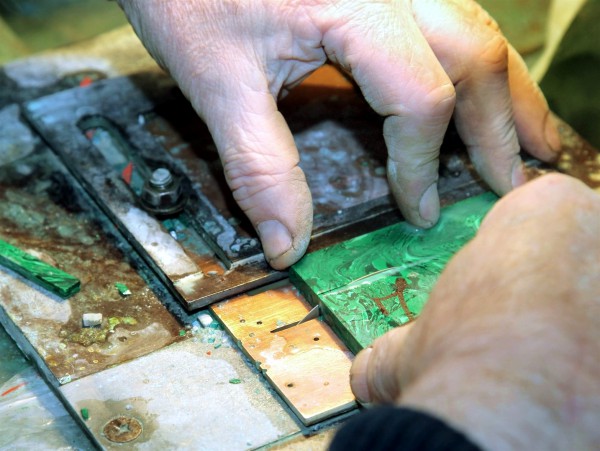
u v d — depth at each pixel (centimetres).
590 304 68
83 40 169
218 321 116
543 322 66
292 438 101
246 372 109
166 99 151
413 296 115
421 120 112
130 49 166
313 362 108
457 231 125
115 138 147
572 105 151
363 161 137
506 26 175
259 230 118
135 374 109
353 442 59
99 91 153
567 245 73
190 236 128
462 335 68
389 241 124
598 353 64
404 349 80
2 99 155
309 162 137
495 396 60
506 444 57
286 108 147
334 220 128
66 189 139
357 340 108
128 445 100
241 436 101
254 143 115
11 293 120
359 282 117
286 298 119
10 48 189
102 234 131
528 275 71
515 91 134
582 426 60
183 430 102
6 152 145
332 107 147
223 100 117
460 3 127
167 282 120
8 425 108
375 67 111
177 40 120
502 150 126
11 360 117
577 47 149
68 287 119
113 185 134
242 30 117
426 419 58
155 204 129
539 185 79
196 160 139
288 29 115
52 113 148
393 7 114
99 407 104
